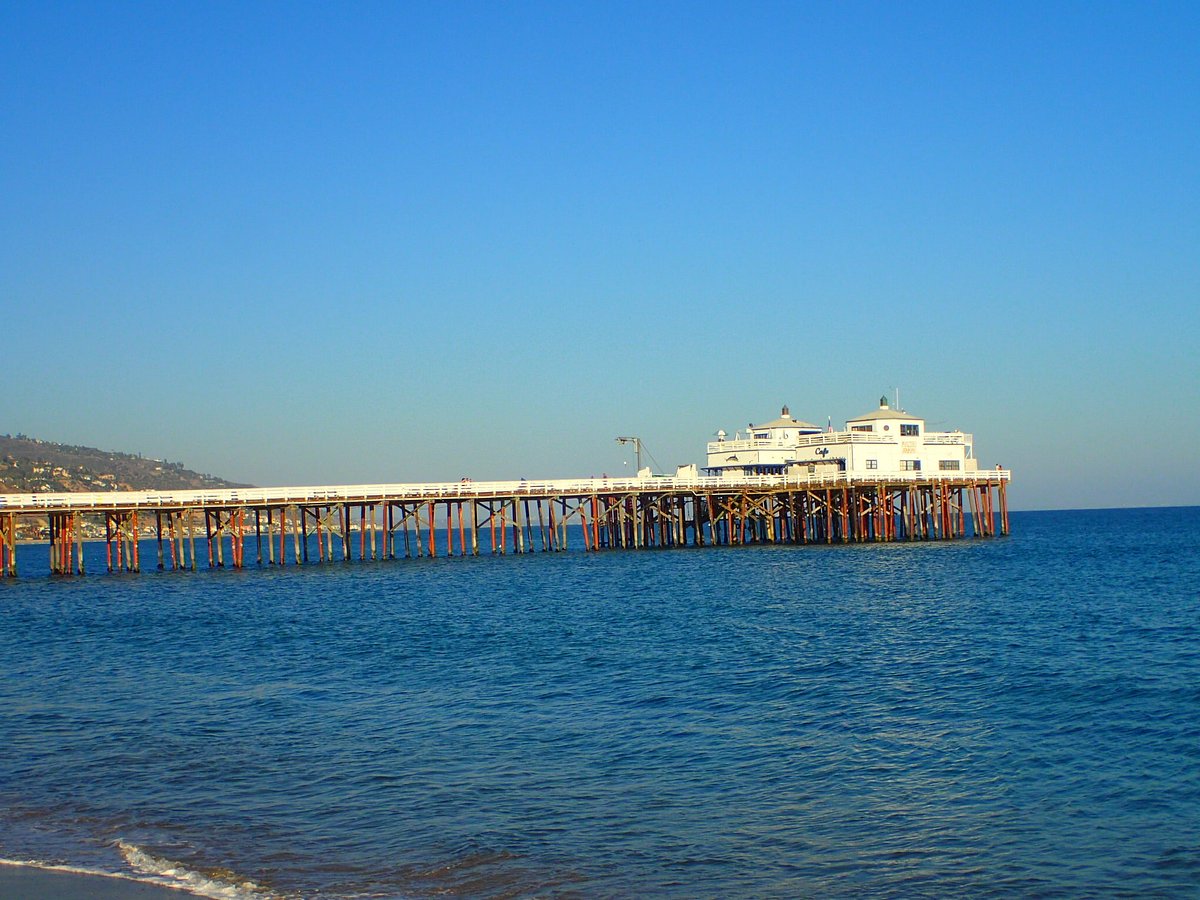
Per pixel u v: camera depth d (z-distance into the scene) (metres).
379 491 100.62
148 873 22.31
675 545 114.00
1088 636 49.22
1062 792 26.16
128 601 73.81
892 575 81.81
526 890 21.28
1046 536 164.25
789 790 26.73
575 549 116.62
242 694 39.38
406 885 21.58
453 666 44.38
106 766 29.80
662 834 24.00
